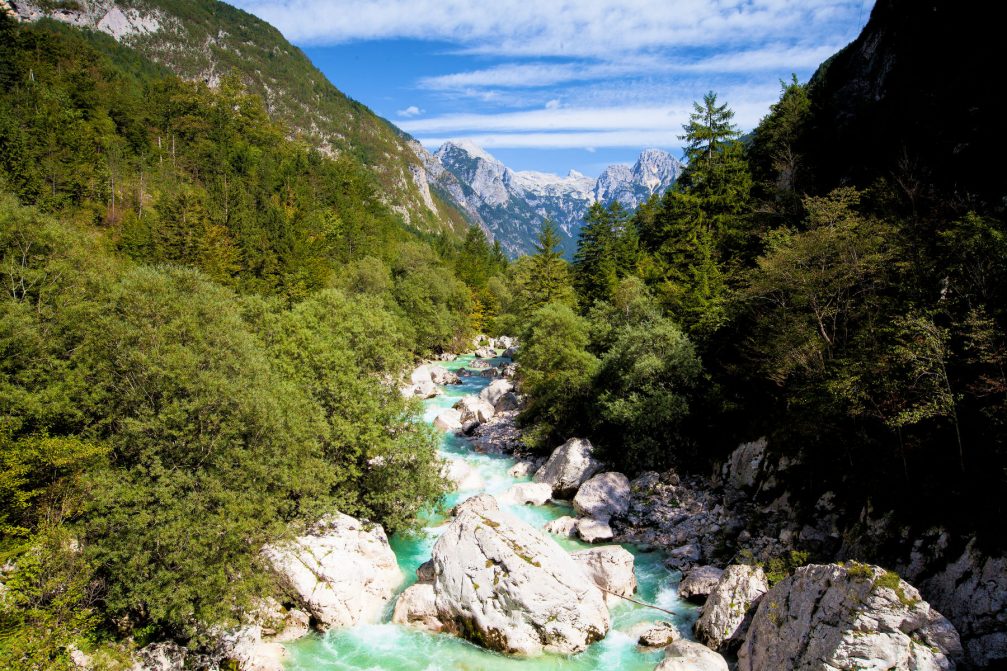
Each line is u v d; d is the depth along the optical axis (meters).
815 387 26.23
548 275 77.62
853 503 24.48
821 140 52.94
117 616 20.22
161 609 18.62
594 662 20.80
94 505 19.64
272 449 24.03
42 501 20.19
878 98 47.41
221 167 108.94
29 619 16.98
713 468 35.53
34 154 70.06
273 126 166.12
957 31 39.88
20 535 19.12
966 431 21.14
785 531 26.42
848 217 30.58
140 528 19.17
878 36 50.88
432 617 22.92
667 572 26.98
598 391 42.19
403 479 29.83
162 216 71.44
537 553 22.94
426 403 59.66
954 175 33.78
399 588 25.64
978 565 18.20
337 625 22.77
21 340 23.44
